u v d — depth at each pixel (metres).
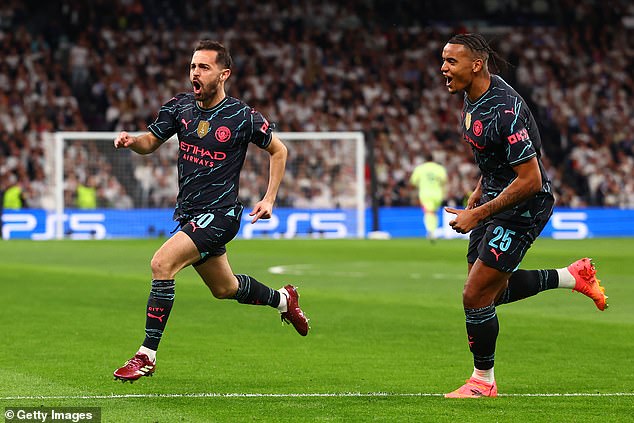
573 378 28.12
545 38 141.50
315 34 136.00
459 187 120.12
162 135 26.19
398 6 141.75
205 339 35.56
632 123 134.50
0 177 112.81
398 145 125.25
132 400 24.06
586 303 47.25
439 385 26.88
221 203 25.75
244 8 135.88
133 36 130.00
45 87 122.00
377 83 133.50
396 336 36.66
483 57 24.20
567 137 130.62
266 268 66.81
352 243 95.44
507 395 25.17
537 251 84.69
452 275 62.09
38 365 29.55
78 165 108.19
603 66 139.88
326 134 109.00
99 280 56.91
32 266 66.75
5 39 124.44
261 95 129.62
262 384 26.73
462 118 25.03
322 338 36.06
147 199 109.31
